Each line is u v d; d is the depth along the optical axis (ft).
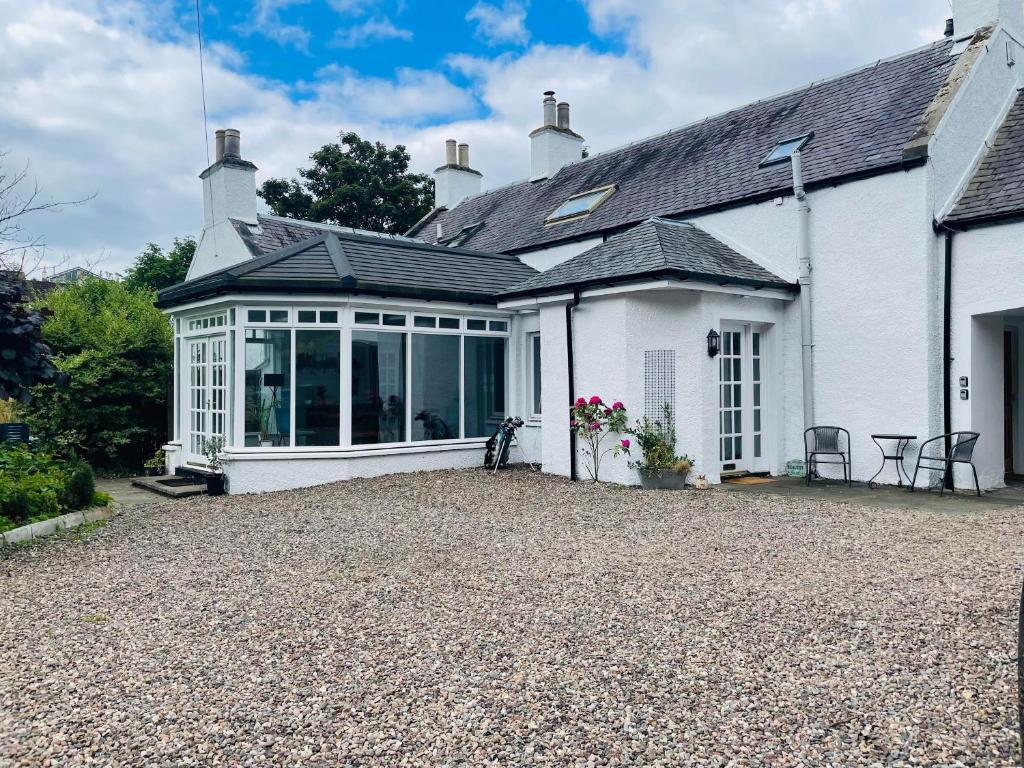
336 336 36.73
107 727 10.96
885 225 33.73
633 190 49.80
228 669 13.19
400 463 38.96
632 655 13.42
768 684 12.07
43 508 27.37
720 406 36.32
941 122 32.53
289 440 36.22
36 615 16.57
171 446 42.39
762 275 36.14
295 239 58.13
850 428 35.24
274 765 9.82
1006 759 9.60
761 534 23.68
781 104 47.32
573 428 36.22
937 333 32.71
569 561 20.47
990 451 33.32
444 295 39.68
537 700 11.64
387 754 10.06
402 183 118.62
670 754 9.91
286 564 20.93
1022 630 8.73
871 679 12.19
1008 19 36.81
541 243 50.11
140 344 46.39
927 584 17.57
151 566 21.03
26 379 25.04
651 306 35.17
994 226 30.89
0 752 10.21
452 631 14.90
